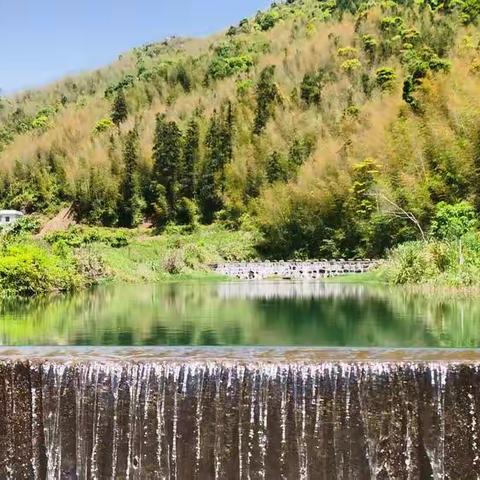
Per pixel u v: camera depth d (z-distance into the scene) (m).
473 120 40.19
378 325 17.48
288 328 17.41
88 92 116.81
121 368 10.18
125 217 70.50
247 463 10.05
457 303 22.12
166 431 10.13
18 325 18.06
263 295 28.14
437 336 15.52
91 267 34.78
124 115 86.69
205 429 10.09
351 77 74.25
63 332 16.77
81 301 25.09
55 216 74.44
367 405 9.87
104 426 10.21
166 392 10.12
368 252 47.69
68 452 10.29
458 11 82.38
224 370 10.07
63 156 79.75
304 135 63.28
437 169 42.19
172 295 28.36
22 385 10.33
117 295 28.23
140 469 10.18
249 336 16.06
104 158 74.12
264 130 67.44
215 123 69.19
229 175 65.44
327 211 52.06
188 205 67.06
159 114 76.56
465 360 10.02
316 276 45.53
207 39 124.12
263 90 72.94
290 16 113.44
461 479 9.84
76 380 10.23
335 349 11.27
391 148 47.09
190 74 93.38
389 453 9.88
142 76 101.25
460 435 9.80
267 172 62.00
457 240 27.64
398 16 86.25
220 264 46.59
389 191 43.81
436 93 46.69
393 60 75.50
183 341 15.32
